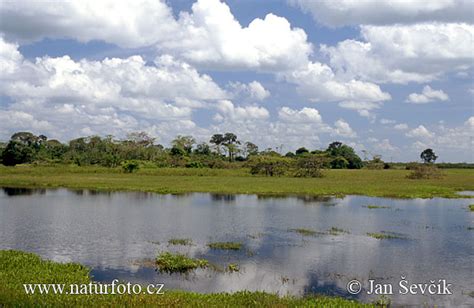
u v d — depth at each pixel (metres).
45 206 37.72
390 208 38.34
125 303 11.50
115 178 72.69
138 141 132.75
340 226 28.67
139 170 89.56
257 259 19.73
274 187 56.47
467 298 14.93
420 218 32.50
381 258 20.11
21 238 24.08
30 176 75.31
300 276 17.20
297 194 50.00
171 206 38.44
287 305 12.46
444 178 81.44
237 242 23.39
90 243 22.88
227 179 73.50
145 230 26.70
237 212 34.88
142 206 38.25
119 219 30.84
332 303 12.91
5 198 43.81
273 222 30.08
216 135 155.88
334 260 19.67
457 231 27.19
